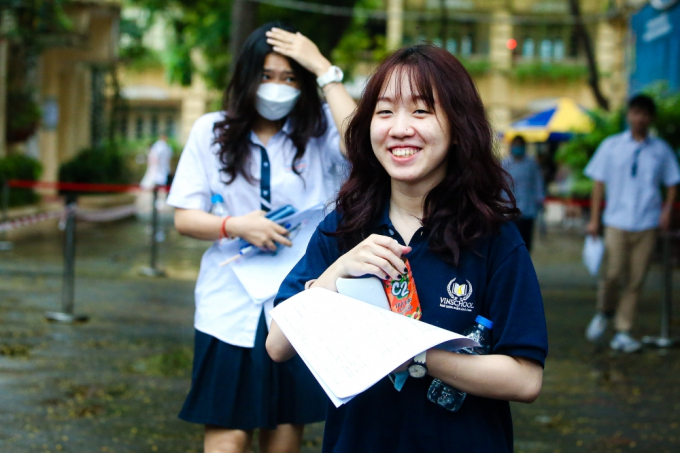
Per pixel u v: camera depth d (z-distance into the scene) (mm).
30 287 8984
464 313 2027
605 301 6984
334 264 2057
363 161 2150
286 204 3404
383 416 2062
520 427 4914
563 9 32531
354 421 2088
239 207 3408
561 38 32844
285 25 3410
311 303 2010
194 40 19859
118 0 20844
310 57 3342
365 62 28672
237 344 3219
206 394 3268
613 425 4988
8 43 16078
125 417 4871
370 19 32844
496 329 2029
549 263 13086
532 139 23328
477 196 2035
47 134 20547
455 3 32812
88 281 9664
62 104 22812
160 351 6449
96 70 23328
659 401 5516
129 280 9875
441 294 2031
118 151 24031
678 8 12086
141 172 32875
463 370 1950
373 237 1987
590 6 32219
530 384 1975
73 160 21000
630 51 14711
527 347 1969
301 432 3373
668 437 4785
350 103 3346
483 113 2072
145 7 20812
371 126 2102
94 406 5051
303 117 3406
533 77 32719
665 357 6781
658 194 6801
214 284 3316
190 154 3408
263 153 3389
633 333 7730
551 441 4672
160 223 18359
